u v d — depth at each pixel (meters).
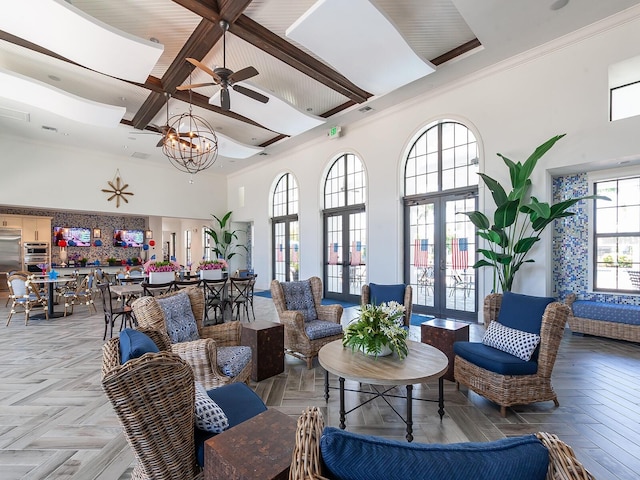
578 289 4.55
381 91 4.75
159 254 11.45
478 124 4.84
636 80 3.85
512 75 4.49
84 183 8.15
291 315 3.40
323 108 6.22
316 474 0.68
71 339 4.43
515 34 3.93
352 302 7.14
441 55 4.52
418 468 0.65
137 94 5.52
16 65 4.57
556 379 2.98
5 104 5.55
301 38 3.51
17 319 5.75
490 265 4.33
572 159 4.02
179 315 2.71
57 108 5.07
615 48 3.68
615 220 4.35
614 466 1.82
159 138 7.24
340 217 7.42
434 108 5.38
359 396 2.71
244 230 10.98
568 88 4.02
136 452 1.25
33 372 3.23
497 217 4.07
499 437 2.11
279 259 9.31
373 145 6.35
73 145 7.82
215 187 10.74
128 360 1.25
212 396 1.76
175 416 1.29
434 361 2.29
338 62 3.96
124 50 3.53
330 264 7.67
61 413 2.42
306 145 8.00
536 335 2.44
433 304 5.68
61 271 8.52
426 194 5.71
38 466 1.82
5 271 8.30
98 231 10.17
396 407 2.52
